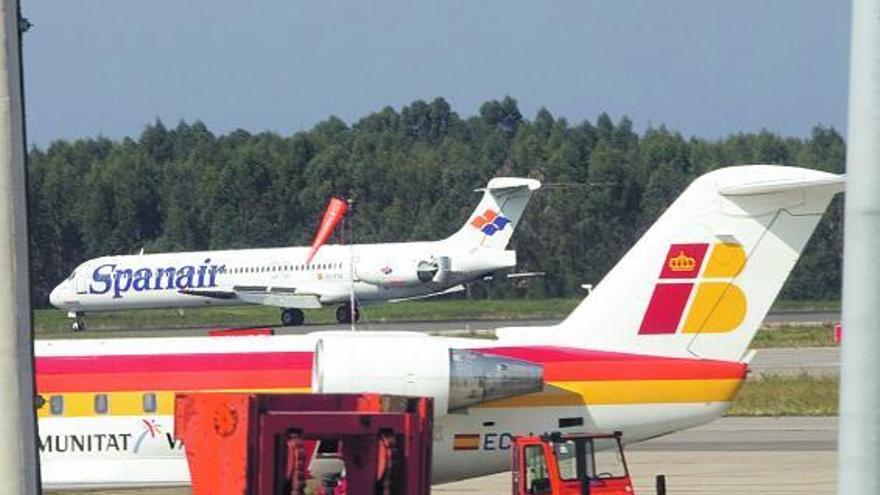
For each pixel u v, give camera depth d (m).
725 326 82.25
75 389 80.75
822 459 107.31
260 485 58.03
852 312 28.23
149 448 80.81
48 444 80.38
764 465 104.50
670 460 108.12
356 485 59.16
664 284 82.25
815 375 168.75
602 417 80.75
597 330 82.38
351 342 77.75
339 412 60.47
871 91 28.00
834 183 79.69
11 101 37.94
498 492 95.44
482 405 79.81
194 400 62.47
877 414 28.05
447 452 79.75
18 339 37.94
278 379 80.38
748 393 149.38
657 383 80.94
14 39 38.06
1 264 37.91
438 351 77.75
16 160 38.06
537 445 74.12
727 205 81.75
